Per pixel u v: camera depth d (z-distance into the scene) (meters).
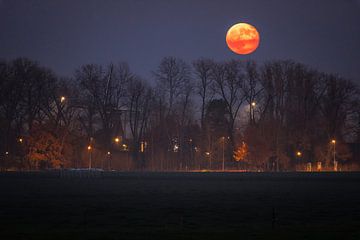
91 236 45.22
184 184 112.25
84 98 173.88
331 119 176.88
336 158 174.88
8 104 163.25
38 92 166.62
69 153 164.62
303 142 173.12
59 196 83.56
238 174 144.50
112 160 174.75
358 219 60.56
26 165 161.50
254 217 61.66
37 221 57.44
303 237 45.00
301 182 120.12
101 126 176.00
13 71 166.75
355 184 113.56
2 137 163.00
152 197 82.62
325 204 74.62
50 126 163.00
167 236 45.38
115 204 73.00
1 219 58.75
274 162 174.62
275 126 174.12
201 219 59.97
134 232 47.78
